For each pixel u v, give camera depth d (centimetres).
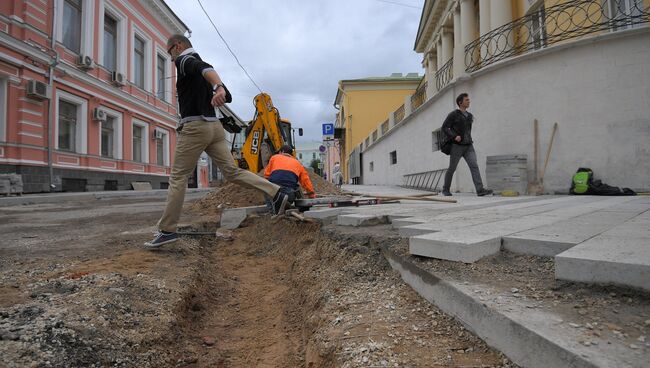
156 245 390
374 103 3219
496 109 893
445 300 203
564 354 131
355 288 269
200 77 380
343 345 191
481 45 1038
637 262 172
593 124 752
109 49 1741
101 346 202
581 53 764
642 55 709
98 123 1595
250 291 368
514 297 180
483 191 792
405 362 165
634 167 713
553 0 934
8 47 1163
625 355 126
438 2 1742
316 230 461
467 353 168
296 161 608
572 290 183
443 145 783
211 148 426
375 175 2319
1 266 329
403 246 293
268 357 245
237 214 586
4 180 1080
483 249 240
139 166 1934
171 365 221
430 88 1295
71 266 329
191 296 304
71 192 1387
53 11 1339
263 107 977
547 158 802
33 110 1261
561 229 279
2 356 172
